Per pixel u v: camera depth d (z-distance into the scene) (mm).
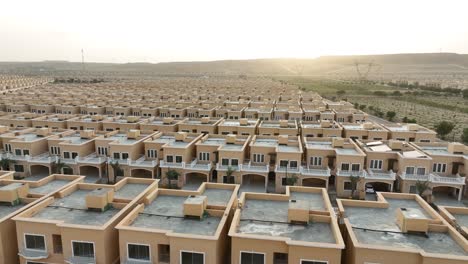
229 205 33344
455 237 28984
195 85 190250
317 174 57531
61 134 69062
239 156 59062
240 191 57938
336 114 94938
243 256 28688
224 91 154750
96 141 64188
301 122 86688
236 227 30047
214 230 30297
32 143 62656
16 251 31688
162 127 77062
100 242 29047
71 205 34344
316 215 31688
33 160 62219
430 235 29891
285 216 32969
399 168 57375
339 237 27656
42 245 30453
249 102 115375
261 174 58906
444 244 28562
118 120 84188
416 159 55188
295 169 57969
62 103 110188
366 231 30500
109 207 34062
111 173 61938
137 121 82625
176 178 59469
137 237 29000
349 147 61562
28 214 31391
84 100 116250
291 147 62531
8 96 127250
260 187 60000
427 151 60781
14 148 63188
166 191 37250
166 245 29500
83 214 32625
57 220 30797
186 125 78062
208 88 170125
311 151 59531
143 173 63688
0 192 33781
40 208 32969
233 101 118562
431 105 162125
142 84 195875
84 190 37938
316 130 75125
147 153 63625
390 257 26469
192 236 27859
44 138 65750
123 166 61344
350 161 56750
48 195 35125
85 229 28922
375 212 34188
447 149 61562
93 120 83312
